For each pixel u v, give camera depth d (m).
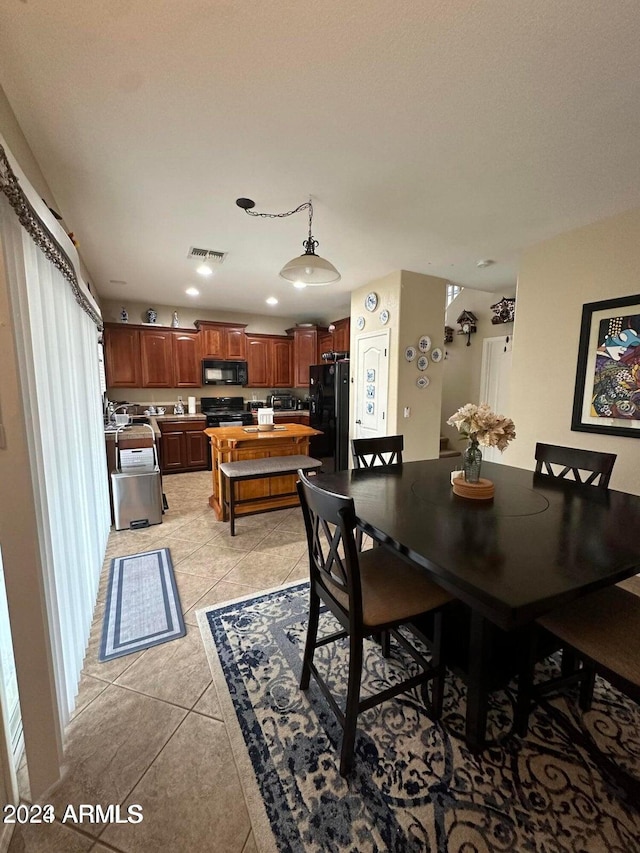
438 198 2.38
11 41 1.24
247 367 6.25
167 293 4.97
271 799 1.15
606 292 2.71
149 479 3.41
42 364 1.37
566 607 1.33
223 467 3.35
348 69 1.39
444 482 2.07
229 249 3.27
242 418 5.91
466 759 1.28
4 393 1.09
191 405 5.87
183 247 3.22
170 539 3.15
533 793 1.17
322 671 1.69
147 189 2.25
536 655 1.34
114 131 1.73
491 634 1.23
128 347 5.28
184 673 1.67
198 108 1.58
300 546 3.02
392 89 1.48
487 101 1.56
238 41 1.27
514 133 1.76
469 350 5.77
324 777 1.22
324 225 2.78
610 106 1.59
